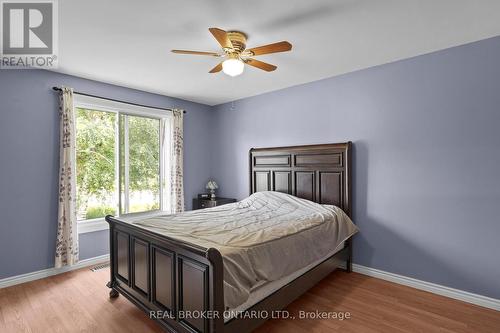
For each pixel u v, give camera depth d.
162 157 4.34
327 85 3.44
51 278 3.00
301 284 2.35
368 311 2.35
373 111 3.07
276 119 3.99
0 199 2.76
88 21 2.06
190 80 3.49
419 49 2.62
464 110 2.51
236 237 2.04
